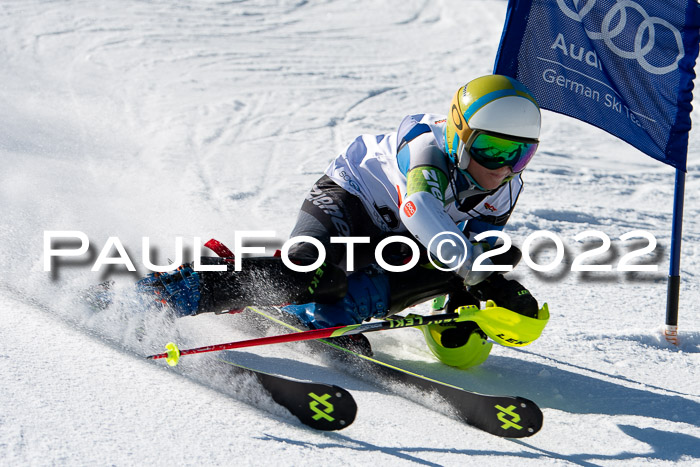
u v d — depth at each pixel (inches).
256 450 196.2
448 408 242.5
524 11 362.6
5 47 1332.4
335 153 867.4
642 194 829.8
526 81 368.5
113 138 833.5
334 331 251.8
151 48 1417.3
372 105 1172.5
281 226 552.4
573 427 250.7
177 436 197.0
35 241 384.5
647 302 452.8
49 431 187.6
